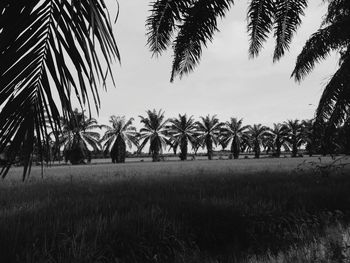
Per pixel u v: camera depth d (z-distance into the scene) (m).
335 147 11.18
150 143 56.62
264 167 23.22
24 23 1.58
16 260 3.63
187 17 5.37
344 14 9.41
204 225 5.53
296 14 6.87
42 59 1.65
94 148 46.38
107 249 4.18
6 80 1.59
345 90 8.66
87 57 1.61
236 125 67.25
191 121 61.41
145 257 4.42
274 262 4.52
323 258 4.29
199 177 13.66
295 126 66.62
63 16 1.62
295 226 5.89
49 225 4.77
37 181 12.66
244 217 5.88
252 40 7.04
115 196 7.95
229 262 4.72
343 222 6.00
